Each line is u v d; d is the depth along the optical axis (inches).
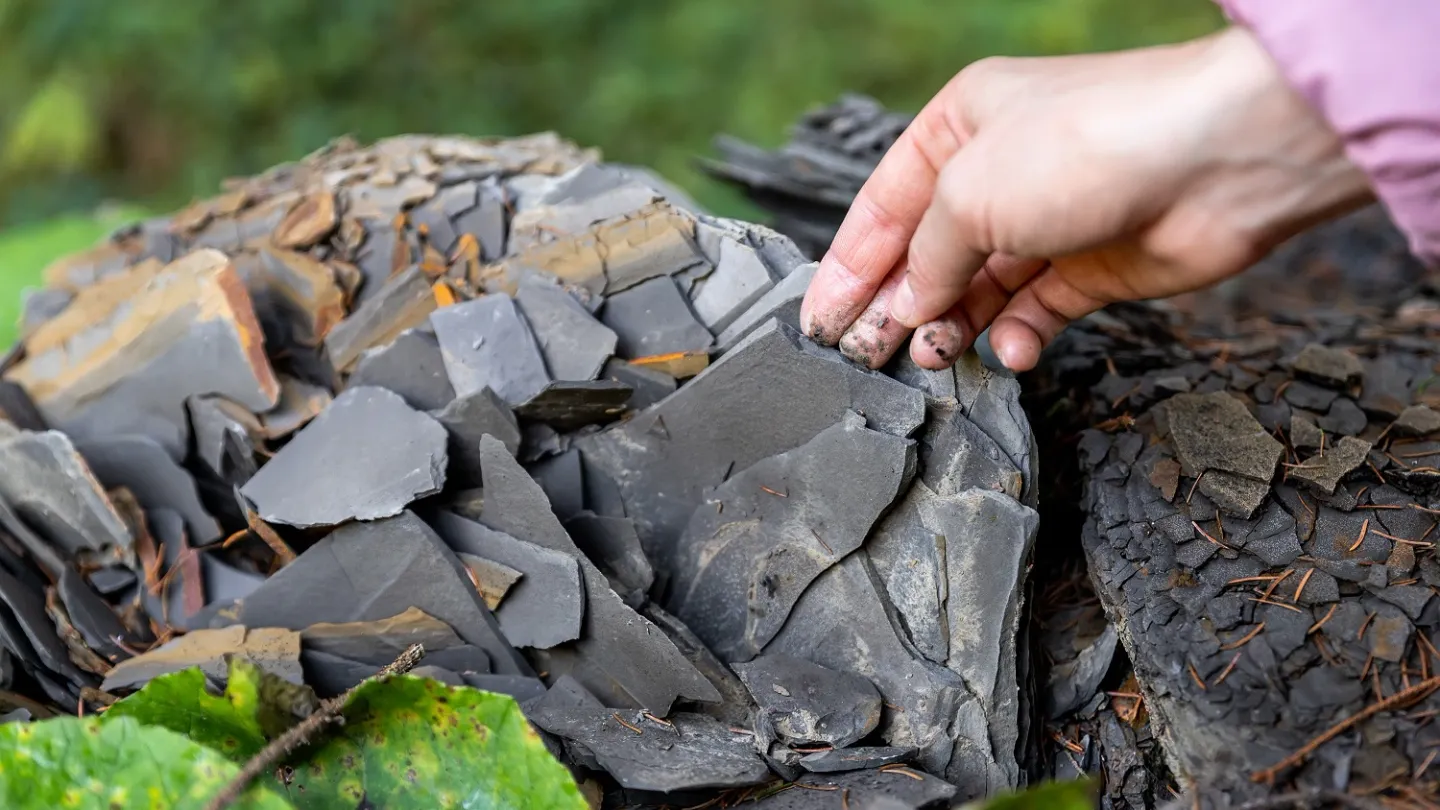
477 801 16.9
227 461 20.5
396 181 22.4
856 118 26.2
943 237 15.6
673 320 19.8
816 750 17.7
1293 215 14.6
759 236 20.0
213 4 51.1
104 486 20.7
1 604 19.6
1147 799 17.8
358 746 17.3
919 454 18.0
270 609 19.6
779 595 18.8
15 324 27.3
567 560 18.6
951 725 17.8
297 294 21.3
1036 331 17.6
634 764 17.5
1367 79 13.2
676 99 50.3
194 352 20.5
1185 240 14.9
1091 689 18.6
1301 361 20.6
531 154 23.2
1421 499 18.1
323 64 51.4
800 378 18.2
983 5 49.4
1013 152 14.8
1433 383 21.3
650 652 18.4
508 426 19.1
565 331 19.7
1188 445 18.6
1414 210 13.6
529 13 52.7
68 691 19.6
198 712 17.3
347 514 19.0
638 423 19.3
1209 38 14.6
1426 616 16.8
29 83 54.4
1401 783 15.8
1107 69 14.8
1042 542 20.4
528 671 19.1
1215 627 17.1
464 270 21.1
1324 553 17.5
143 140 54.4
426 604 19.1
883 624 18.2
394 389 20.1
